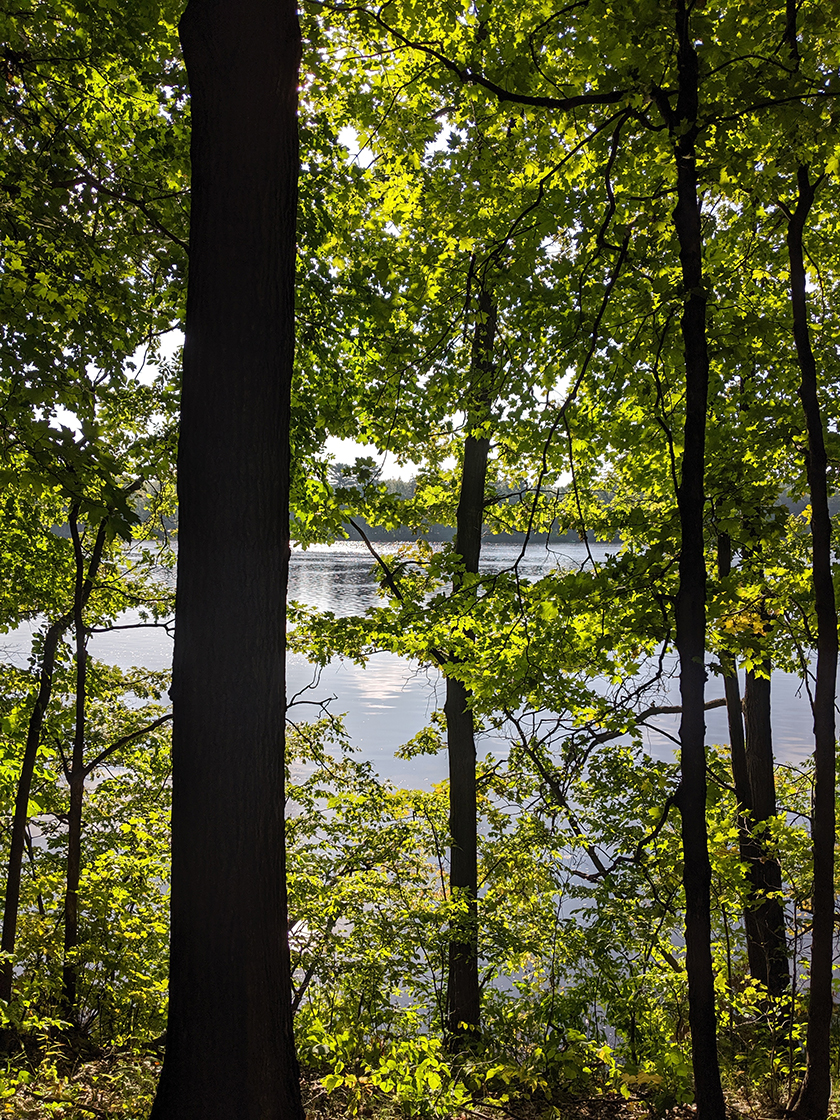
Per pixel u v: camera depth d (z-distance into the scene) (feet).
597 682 45.62
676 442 26.32
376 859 34.91
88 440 17.01
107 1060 25.07
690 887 16.28
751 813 35.83
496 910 33.55
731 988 30.66
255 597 11.82
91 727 40.96
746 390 27.02
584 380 23.79
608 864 43.73
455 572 29.14
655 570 20.71
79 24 21.20
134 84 22.66
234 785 11.52
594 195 20.71
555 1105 22.40
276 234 12.14
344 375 29.63
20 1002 26.09
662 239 20.43
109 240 23.17
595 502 34.73
